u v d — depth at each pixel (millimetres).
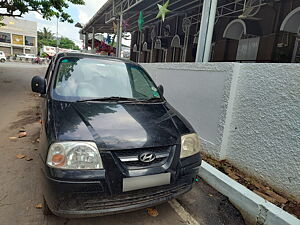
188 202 2555
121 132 1908
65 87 2551
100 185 1714
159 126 2145
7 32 44875
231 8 8500
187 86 4090
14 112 5758
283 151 2488
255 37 7773
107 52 16766
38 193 2432
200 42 4391
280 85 2510
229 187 2648
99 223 2076
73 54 3102
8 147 3588
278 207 2229
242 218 2346
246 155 2971
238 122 3098
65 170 1687
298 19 6406
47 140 1809
